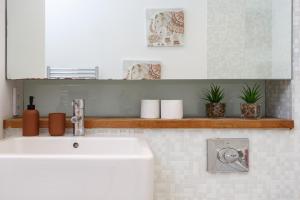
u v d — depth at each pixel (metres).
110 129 1.38
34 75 1.40
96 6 1.42
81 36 1.42
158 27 1.42
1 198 0.92
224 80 1.56
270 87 1.54
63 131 1.34
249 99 1.44
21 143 1.27
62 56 1.41
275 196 1.38
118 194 0.92
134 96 1.56
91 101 1.56
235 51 1.41
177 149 1.37
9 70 1.39
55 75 1.41
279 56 1.39
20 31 1.40
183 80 1.56
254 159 1.38
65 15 1.42
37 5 1.41
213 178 1.38
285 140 1.37
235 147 1.36
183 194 1.38
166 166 1.37
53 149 1.29
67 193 0.92
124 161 0.92
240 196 1.38
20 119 1.38
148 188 0.92
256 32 1.41
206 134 1.37
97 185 0.92
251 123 1.34
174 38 1.42
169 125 1.35
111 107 1.56
